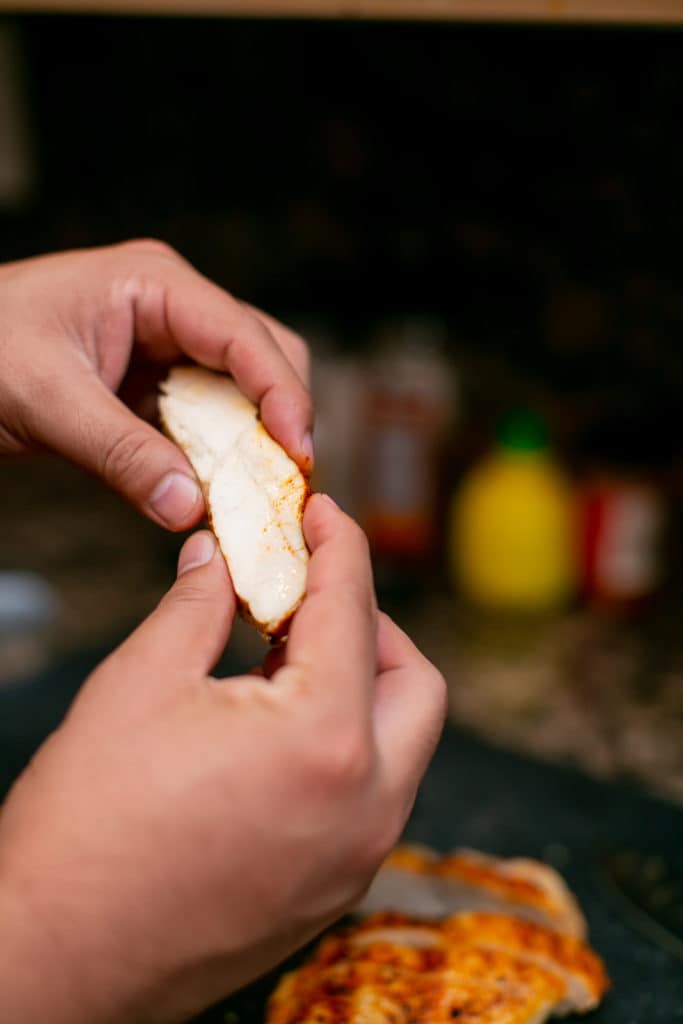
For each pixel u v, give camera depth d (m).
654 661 0.61
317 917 0.35
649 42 0.58
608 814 0.50
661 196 0.62
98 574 0.71
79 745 0.34
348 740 0.34
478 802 0.50
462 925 0.43
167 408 0.44
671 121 0.60
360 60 0.66
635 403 0.67
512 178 0.66
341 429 0.67
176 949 0.34
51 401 0.43
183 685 0.35
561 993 0.41
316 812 0.34
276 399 0.42
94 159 0.81
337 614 0.35
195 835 0.33
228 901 0.34
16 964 0.32
